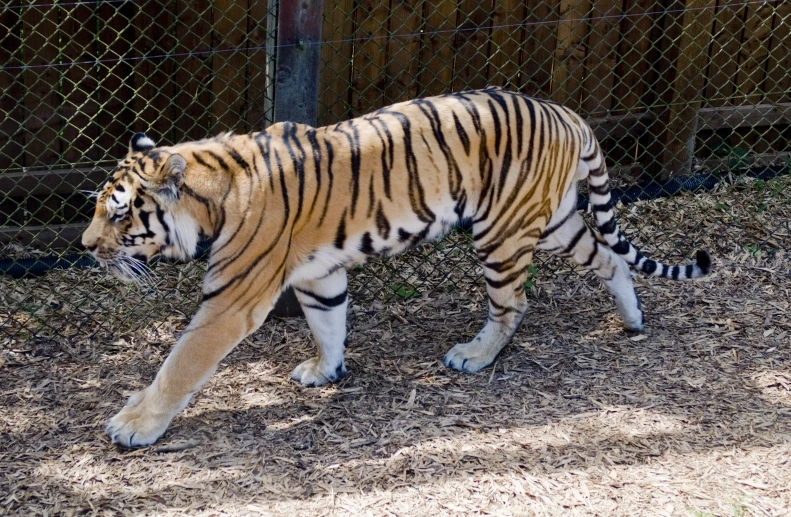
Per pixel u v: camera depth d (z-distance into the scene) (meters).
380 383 5.83
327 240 5.36
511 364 6.05
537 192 5.66
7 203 7.53
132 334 6.49
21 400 5.59
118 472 4.91
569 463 4.97
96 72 7.39
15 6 6.98
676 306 6.88
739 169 9.20
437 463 4.97
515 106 5.59
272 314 6.68
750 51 9.10
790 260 7.66
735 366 6.01
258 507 4.61
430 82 8.10
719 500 4.66
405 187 5.39
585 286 7.22
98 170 7.61
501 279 5.82
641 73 8.79
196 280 7.23
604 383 5.81
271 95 6.41
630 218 8.34
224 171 5.09
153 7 7.29
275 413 5.48
